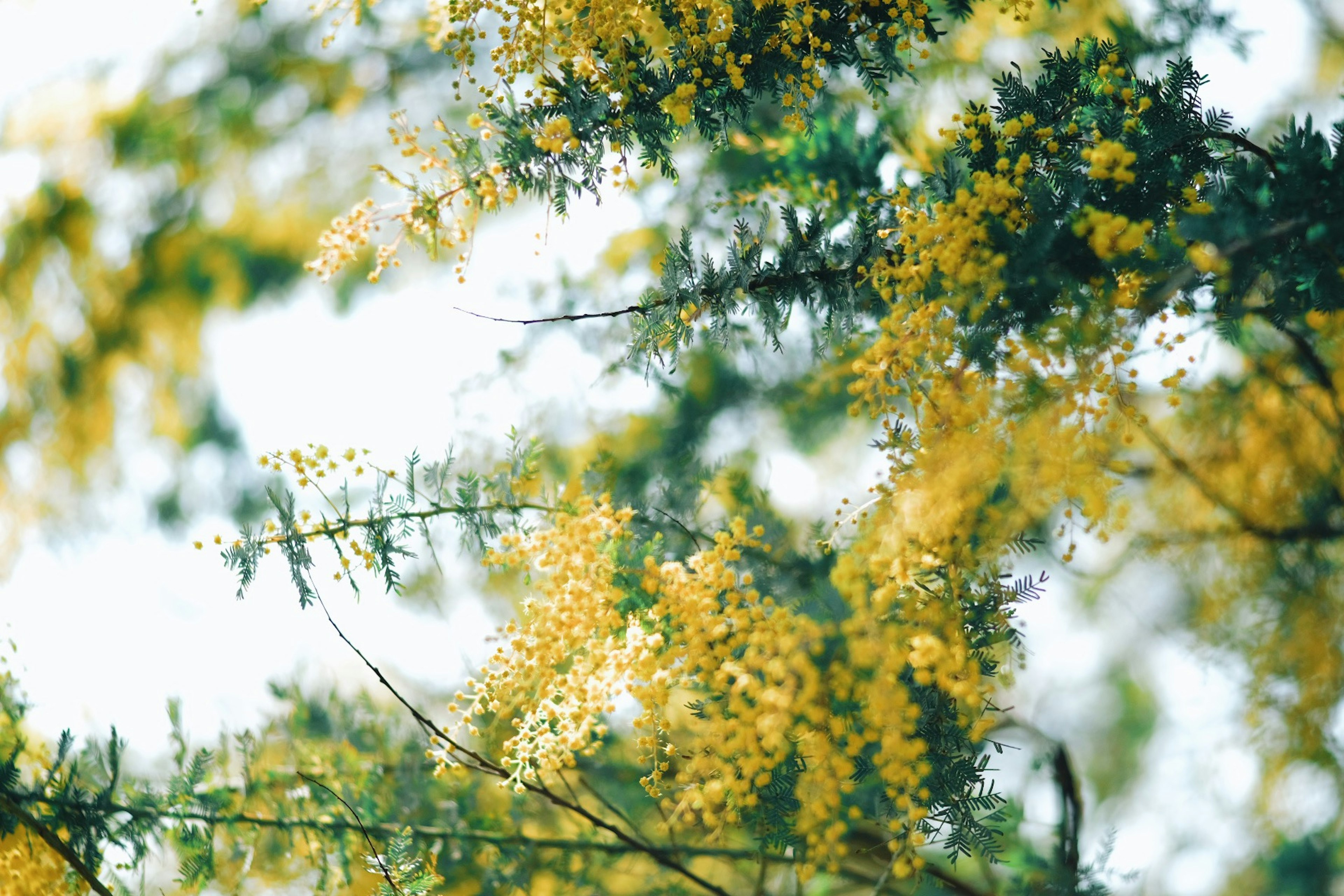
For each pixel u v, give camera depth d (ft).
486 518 4.35
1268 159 4.13
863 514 4.25
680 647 4.21
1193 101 4.20
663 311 4.28
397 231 4.27
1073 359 4.15
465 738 4.66
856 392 4.24
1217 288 4.17
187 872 4.51
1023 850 4.61
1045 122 4.24
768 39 4.27
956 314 4.17
